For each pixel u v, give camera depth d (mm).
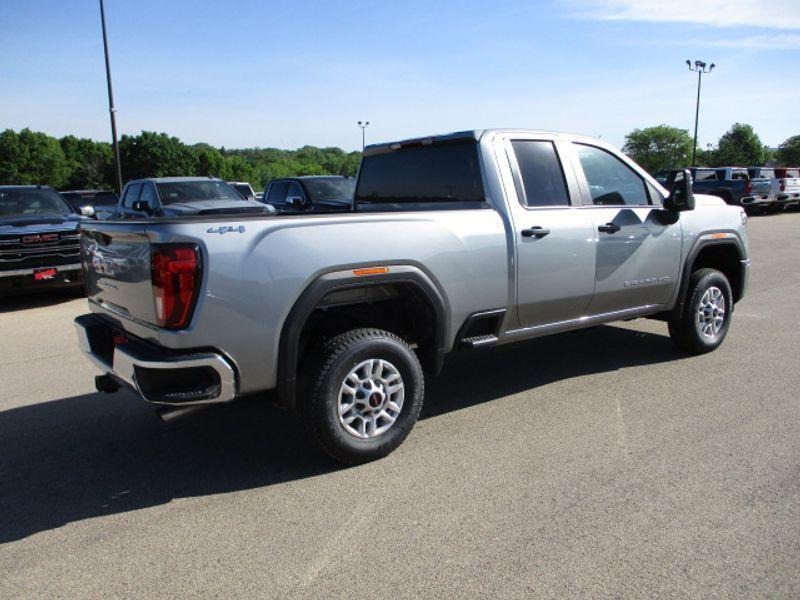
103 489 3672
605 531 3055
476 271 4215
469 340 4336
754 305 8344
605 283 5012
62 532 3209
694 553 2859
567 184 4848
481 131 4551
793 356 5891
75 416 4863
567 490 3469
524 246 4445
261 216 3600
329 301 3863
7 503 3525
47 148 97438
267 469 3873
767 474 3582
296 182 14375
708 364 5699
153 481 3760
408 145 5008
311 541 3059
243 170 94812
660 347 6293
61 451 4223
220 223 3363
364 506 3377
